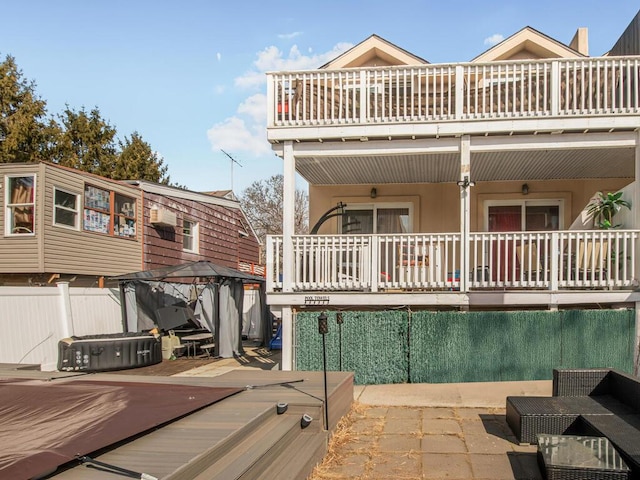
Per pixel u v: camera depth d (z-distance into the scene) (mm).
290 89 9430
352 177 11656
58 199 12406
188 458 3529
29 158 21297
